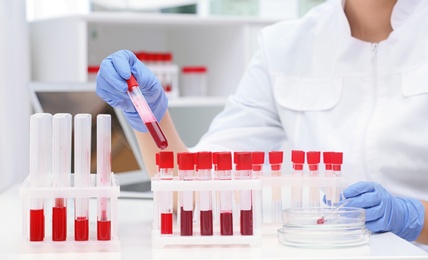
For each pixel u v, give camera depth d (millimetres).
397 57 1771
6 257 1183
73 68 2857
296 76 1924
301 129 1875
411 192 1751
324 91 1859
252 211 1255
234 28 3186
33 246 1211
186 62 3525
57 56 2979
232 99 2062
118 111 2539
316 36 1904
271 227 1387
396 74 1772
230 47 3221
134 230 1439
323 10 1949
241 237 1235
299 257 1140
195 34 3445
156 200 1268
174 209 1348
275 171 1408
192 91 3256
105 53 3381
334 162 1394
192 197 1258
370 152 1743
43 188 1220
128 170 2498
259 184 1241
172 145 1642
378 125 1747
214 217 1302
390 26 1823
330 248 1210
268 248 1221
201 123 3354
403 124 1721
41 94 2395
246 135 1974
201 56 3426
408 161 1730
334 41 1871
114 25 3229
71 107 2451
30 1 3168
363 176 1756
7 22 2479
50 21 3010
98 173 1256
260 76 2012
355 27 1876
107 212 1232
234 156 1310
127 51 1438
